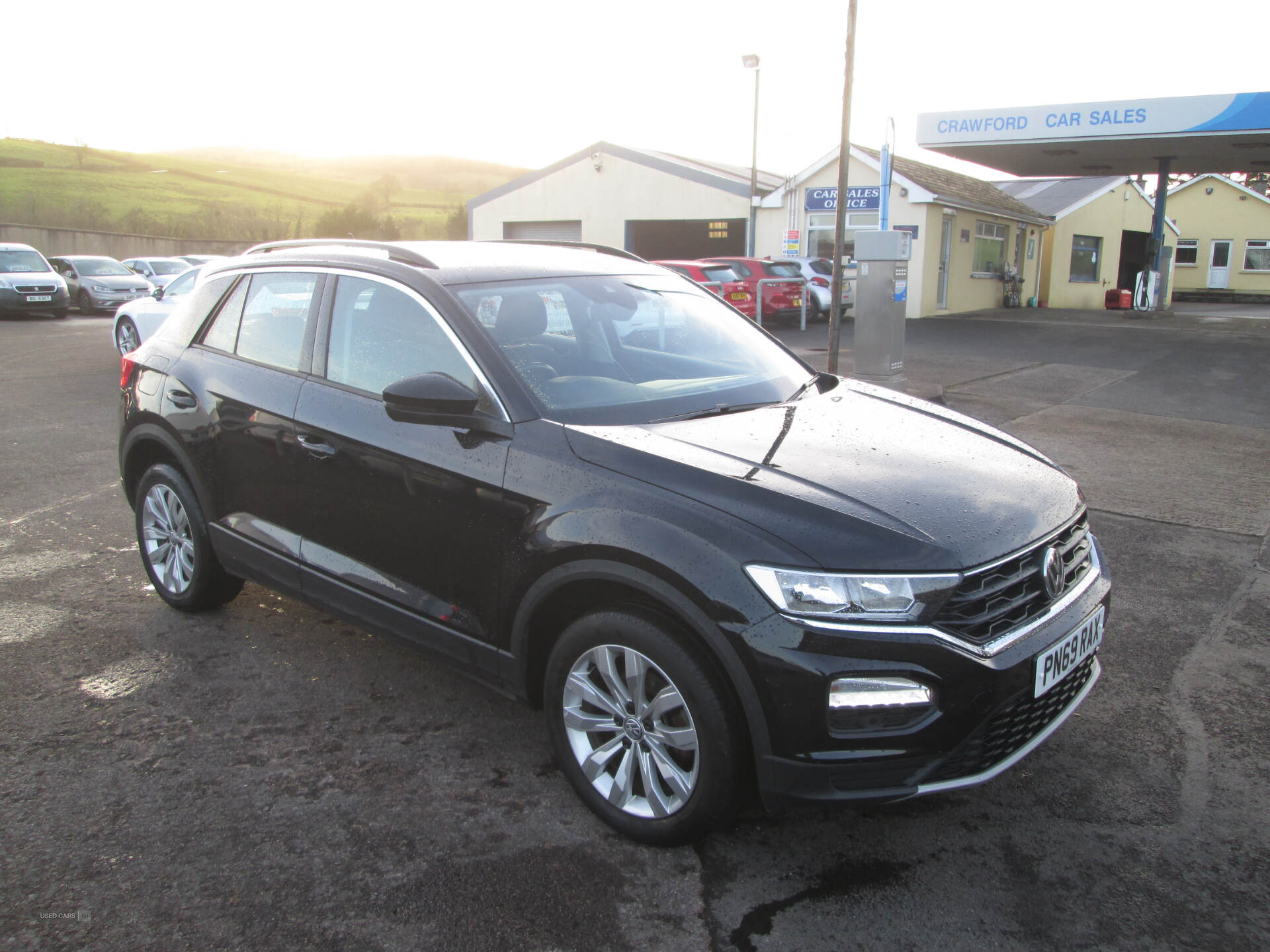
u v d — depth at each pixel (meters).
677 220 25.86
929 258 21.77
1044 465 3.23
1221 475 7.24
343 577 3.47
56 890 2.56
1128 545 5.60
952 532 2.55
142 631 4.25
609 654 2.76
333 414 3.47
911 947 2.39
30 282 20.78
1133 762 3.27
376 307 3.53
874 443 3.10
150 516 4.47
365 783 3.09
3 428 8.61
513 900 2.54
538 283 3.62
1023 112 20.50
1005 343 16.34
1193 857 2.75
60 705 3.58
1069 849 2.79
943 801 3.04
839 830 2.88
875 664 2.37
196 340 4.24
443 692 3.73
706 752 2.56
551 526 2.79
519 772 3.17
